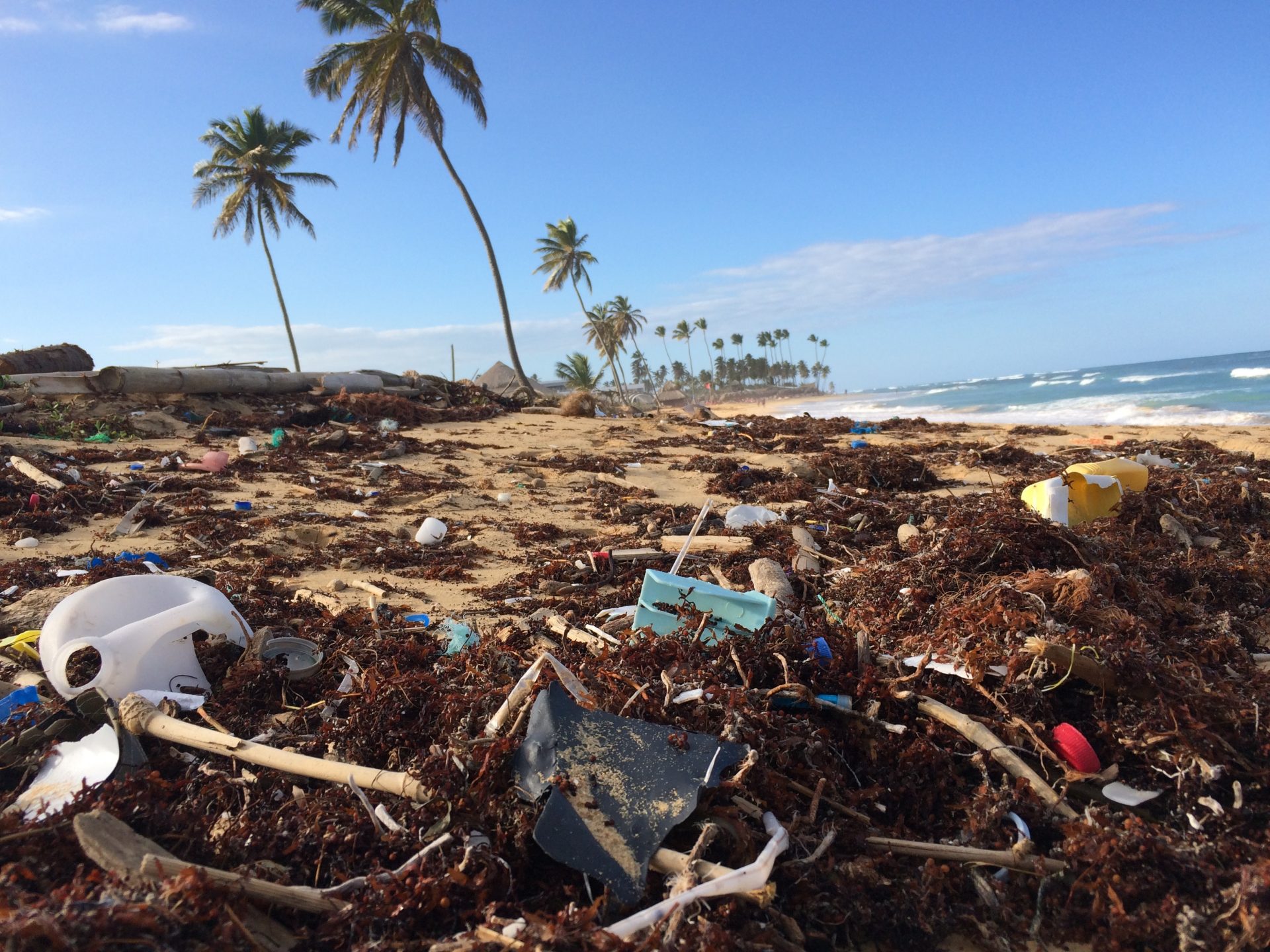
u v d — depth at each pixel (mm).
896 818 789
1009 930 697
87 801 712
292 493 2078
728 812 704
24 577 1310
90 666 928
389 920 644
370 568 1515
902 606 1095
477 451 3045
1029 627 913
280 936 638
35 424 2703
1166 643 974
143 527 1675
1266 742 803
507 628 1102
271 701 954
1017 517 1263
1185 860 702
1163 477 2053
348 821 724
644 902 659
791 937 666
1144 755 805
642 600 1067
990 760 808
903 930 697
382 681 901
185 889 616
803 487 2195
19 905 594
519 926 623
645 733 752
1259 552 1473
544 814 692
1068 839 729
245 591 1287
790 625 960
